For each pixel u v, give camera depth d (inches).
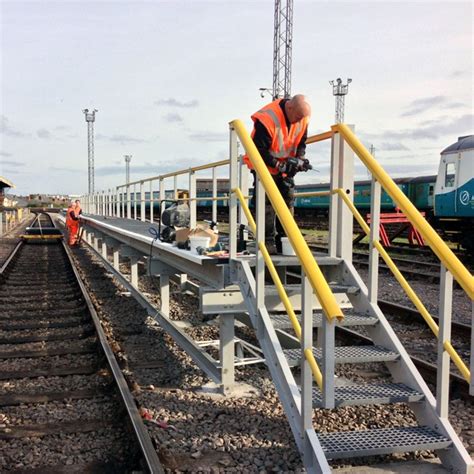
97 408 187.3
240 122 175.5
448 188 714.8
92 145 1862.7
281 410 183.2
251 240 239.6
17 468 145.6
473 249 683.4
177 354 252.8
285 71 1056.2
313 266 125.9
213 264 190.5
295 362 151.8
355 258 659.4
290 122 191.6
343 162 193.5
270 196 145.1
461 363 135.7
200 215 1499.8
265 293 175.2
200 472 142.5
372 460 148.6
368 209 1190.9
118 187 650.2
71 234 861.2
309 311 131.6
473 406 188.5
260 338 159.9
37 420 177.8
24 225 1611.7
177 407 186.1
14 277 507.5
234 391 200.7
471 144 679.1
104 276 520.7
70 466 146.6
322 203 1373.0
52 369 231.1
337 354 158.4
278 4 1058.1
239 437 161.6
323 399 125.6
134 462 146.4
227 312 192.5
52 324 311.6
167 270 299.4
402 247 762.8
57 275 523.5
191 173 294.0
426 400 147.8
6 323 315.6
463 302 381.4
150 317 326.3
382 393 149.3
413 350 259.1
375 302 173.8
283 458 149.6
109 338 276.2
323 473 124.0
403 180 1088.2
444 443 138.5
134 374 224.5
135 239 350.3
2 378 219.3
